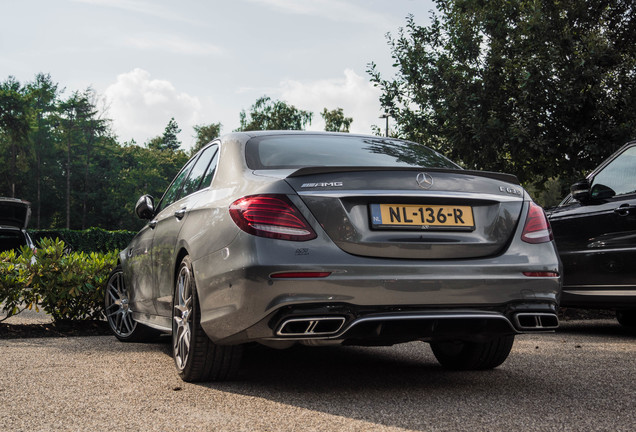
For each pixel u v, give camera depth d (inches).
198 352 137.8
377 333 120.3
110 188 3390.7
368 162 146.1
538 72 378.6
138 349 199.8
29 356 182.4
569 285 252.1
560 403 123.3
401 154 156.9
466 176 133.1
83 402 122.9
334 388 137.4
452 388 137.9
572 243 251.0
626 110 382.3
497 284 126.2
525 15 401.7
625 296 230.1
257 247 119.0
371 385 141.0
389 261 121.3
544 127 395.5
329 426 105.5
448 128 425.7
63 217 3309.5
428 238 125.1
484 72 406.3
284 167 139.0
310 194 122.2
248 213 122.6
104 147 3385.8
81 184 3324.3
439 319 122.5
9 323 263.3
